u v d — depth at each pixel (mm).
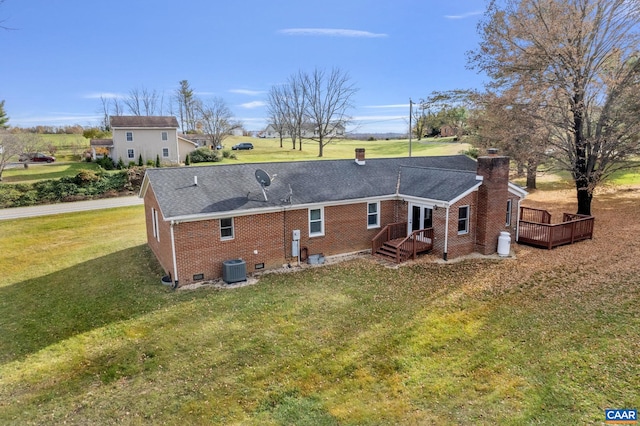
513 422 6895
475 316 10977
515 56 21328
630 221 20969
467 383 8078
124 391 8148
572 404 7273
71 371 8938
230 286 13734
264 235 15266
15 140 42094
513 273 14227
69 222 26000
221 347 9703
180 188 14891
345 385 8164
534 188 32969
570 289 12469
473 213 16672
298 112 71188
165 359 9281
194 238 13836
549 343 9383
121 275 15195
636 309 10789
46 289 14133
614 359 8570
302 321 10938
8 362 9406
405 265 15586
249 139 95750
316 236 16469
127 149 48000
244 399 7801
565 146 22328
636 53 19469
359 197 17078
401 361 8938
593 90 20547
